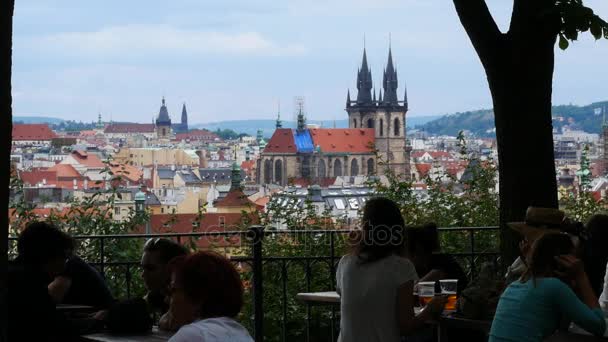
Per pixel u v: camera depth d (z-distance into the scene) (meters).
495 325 7.31
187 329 5.22
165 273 8.22
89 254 14.54
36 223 8.30
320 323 14.19
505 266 10.62
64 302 9.28
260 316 11.30
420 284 8.61
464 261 14.78
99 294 9.31
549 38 10.37
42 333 8.03
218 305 5.36
